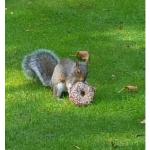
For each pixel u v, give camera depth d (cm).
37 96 1100
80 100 1064
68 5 1489
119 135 984
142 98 1090
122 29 1385
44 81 1130
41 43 1311
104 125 1012
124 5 1489
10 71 1190
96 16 1441
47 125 1012
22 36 1343
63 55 1255
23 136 985
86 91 1073
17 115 1040
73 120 1026
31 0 1510
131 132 991
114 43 1318
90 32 1368
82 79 1099
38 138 980
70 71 1096
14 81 1153
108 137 979
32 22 1412
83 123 1016
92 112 1047
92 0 1508
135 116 1036
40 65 1147
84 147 955
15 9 1469
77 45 1303
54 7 1480
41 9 1470
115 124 1014
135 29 1388
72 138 977
